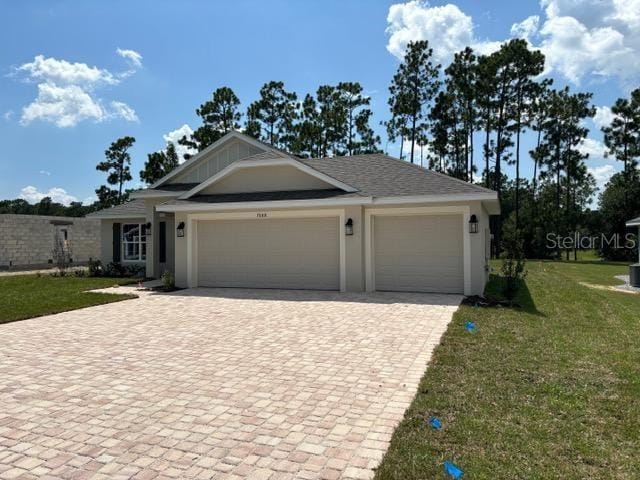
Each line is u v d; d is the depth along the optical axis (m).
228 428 4.24
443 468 3.42
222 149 18.38
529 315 9.88
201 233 15.14
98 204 45.06
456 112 39.03
